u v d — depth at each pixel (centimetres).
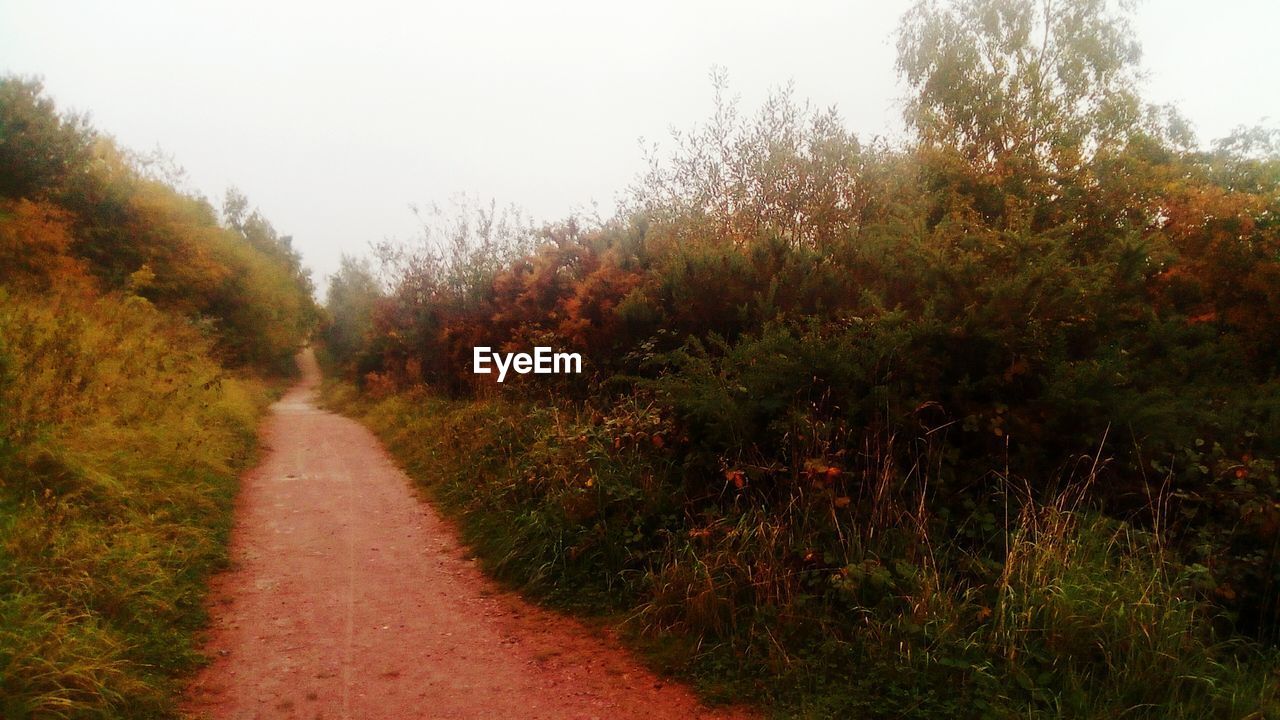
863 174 1221
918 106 1798
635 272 1148
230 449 1042
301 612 531
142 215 2458
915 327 527
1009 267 573
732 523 526
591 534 594
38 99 2141
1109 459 487
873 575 442
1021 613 403
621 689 420
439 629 508
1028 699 367
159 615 466
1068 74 1764
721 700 401
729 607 463
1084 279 537
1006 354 515
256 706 389
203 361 1436
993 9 1777
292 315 4406
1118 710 354
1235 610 438
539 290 1450
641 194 1337
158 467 719
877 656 405
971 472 516
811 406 545
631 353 923
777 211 1248
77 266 1820
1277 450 528
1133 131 1598
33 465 582
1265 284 888
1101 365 495
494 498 756
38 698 322
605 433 709
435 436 1202
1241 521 467
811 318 588
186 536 618
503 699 408
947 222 657
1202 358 617
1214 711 356
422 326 1966
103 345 821
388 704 398
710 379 587
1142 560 435
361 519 814
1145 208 1276
